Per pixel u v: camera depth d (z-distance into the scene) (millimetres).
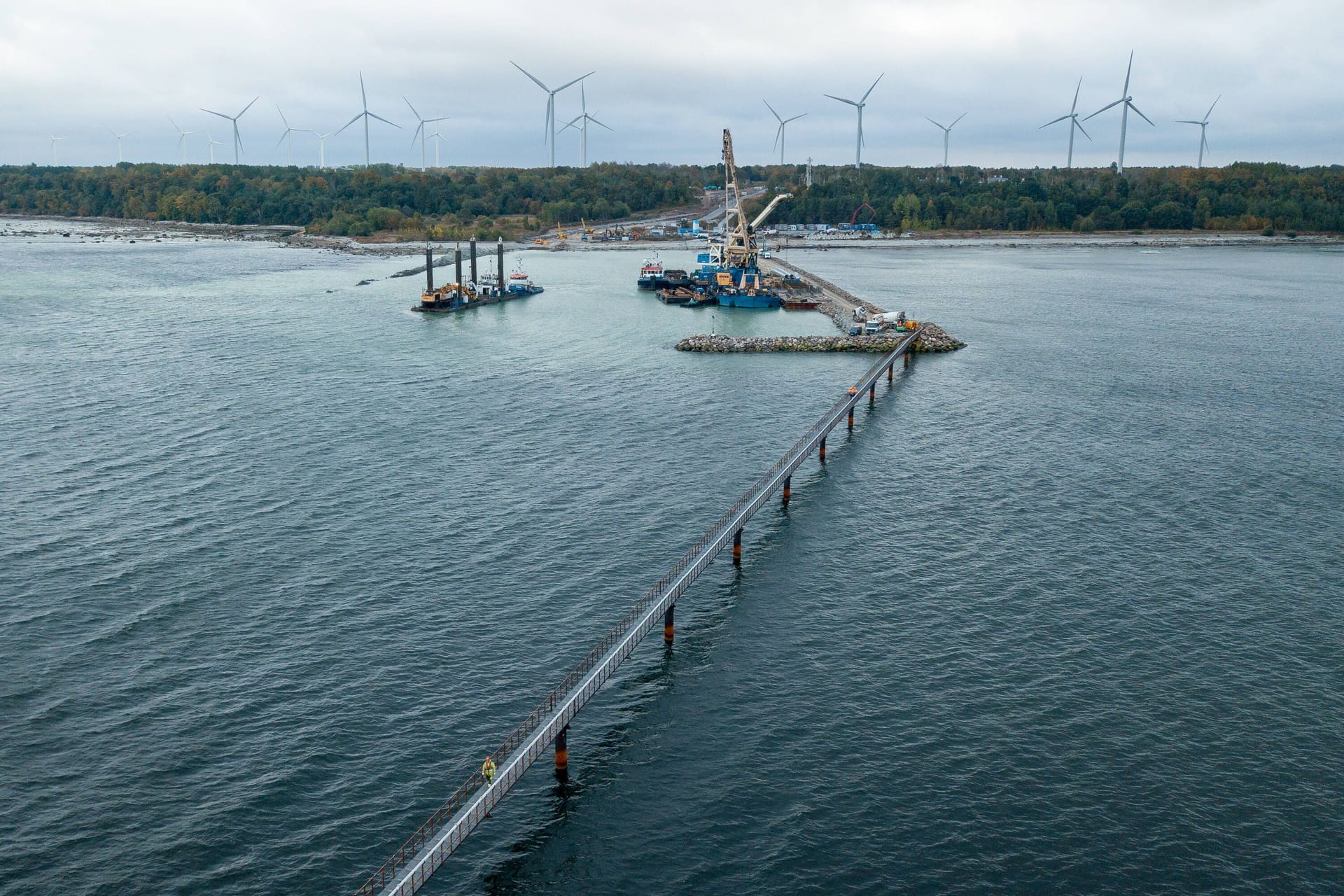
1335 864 63281
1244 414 165875
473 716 76750
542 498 120438
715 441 144625
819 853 63844
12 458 131625
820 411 163125
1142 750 73688
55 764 70438
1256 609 94938
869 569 103062
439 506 117125
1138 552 107688
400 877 58219
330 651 85188
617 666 77500
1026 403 171250
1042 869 62656
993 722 77000
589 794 69188
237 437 142500
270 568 100312
